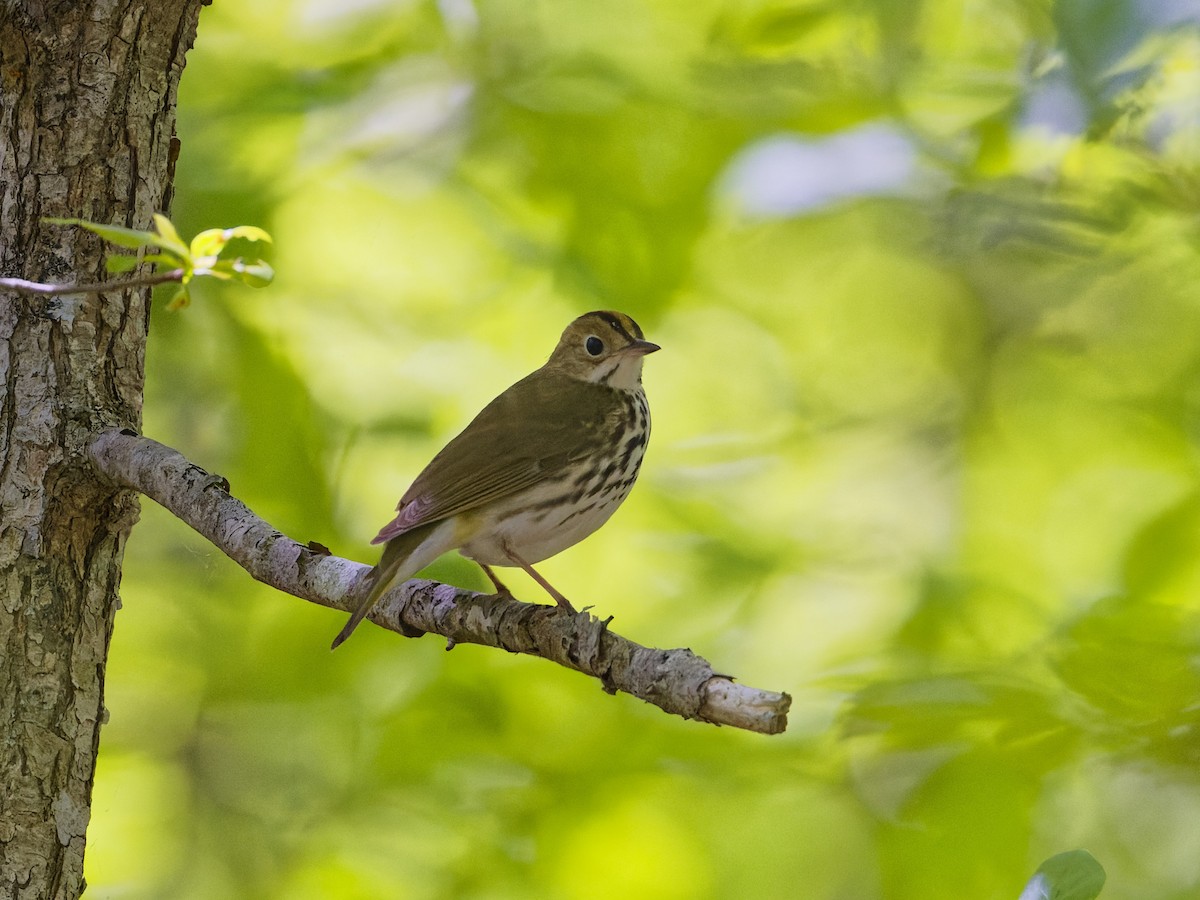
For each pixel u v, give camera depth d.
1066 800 12.12
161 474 7.05
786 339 16.58
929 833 10.42
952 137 13.55
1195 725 9.24
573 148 13.39
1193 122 12.07
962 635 12.05
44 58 7.39
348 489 12.80
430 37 13.60
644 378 16.28
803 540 13.84
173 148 7.78
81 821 6.97
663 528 13.54
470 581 11.53
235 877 13.04
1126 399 15.58
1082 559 14.84
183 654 13.04
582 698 11.89
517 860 11.48
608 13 13.90
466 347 14.12
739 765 11.39
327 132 13.37
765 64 13.62
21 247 7.28
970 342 17.73
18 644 6.90
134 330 7.50
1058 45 11.21
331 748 12.98
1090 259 13.67
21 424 7.10
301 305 13.60
